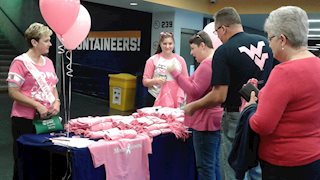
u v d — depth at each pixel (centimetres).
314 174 164
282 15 165
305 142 163
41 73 278
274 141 168
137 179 266
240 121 184
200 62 283
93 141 250
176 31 845
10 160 429
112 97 859
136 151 264
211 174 281
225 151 250
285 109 163
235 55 230
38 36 273
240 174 185
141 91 840
